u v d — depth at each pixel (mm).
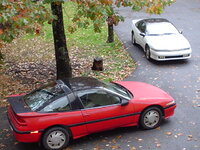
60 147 6656
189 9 23844
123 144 6855
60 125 6574
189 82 10672
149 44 13016
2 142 7211
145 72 11969
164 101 7469
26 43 17859
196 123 7734
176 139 6992
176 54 12547
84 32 18938
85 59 14352
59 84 7203
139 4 7812
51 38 18516
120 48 15516
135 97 7398
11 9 5637
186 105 8836
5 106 9398
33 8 6395
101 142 7000
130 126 7723
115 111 6992
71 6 25031
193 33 17219
